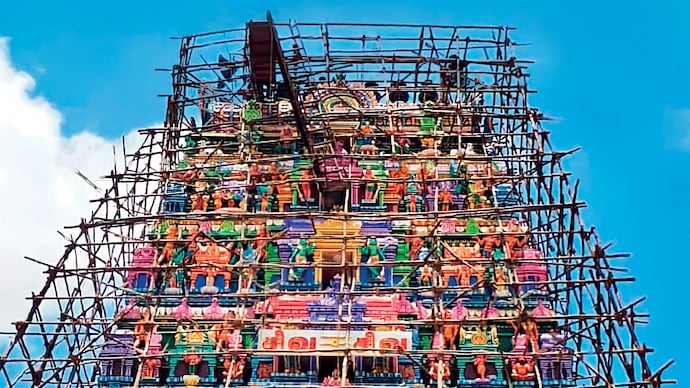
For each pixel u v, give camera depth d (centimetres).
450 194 3641
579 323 3197
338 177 3650
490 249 3422
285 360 3066
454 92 4216
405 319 3102
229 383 2814
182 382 3038
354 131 3922
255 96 4047
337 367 3092
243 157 3700
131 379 3042
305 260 3397
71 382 2922
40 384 2795
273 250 3453
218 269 3247
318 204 3666
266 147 3950
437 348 2912
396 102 4203
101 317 3192
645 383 2548
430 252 3120
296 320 3031
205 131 4012
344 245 3125
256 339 3073
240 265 3098
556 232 3066
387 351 2753
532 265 3278
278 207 3672
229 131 4075
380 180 3469
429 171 3700
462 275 3306
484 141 3931
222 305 3303
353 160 3750
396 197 3662
